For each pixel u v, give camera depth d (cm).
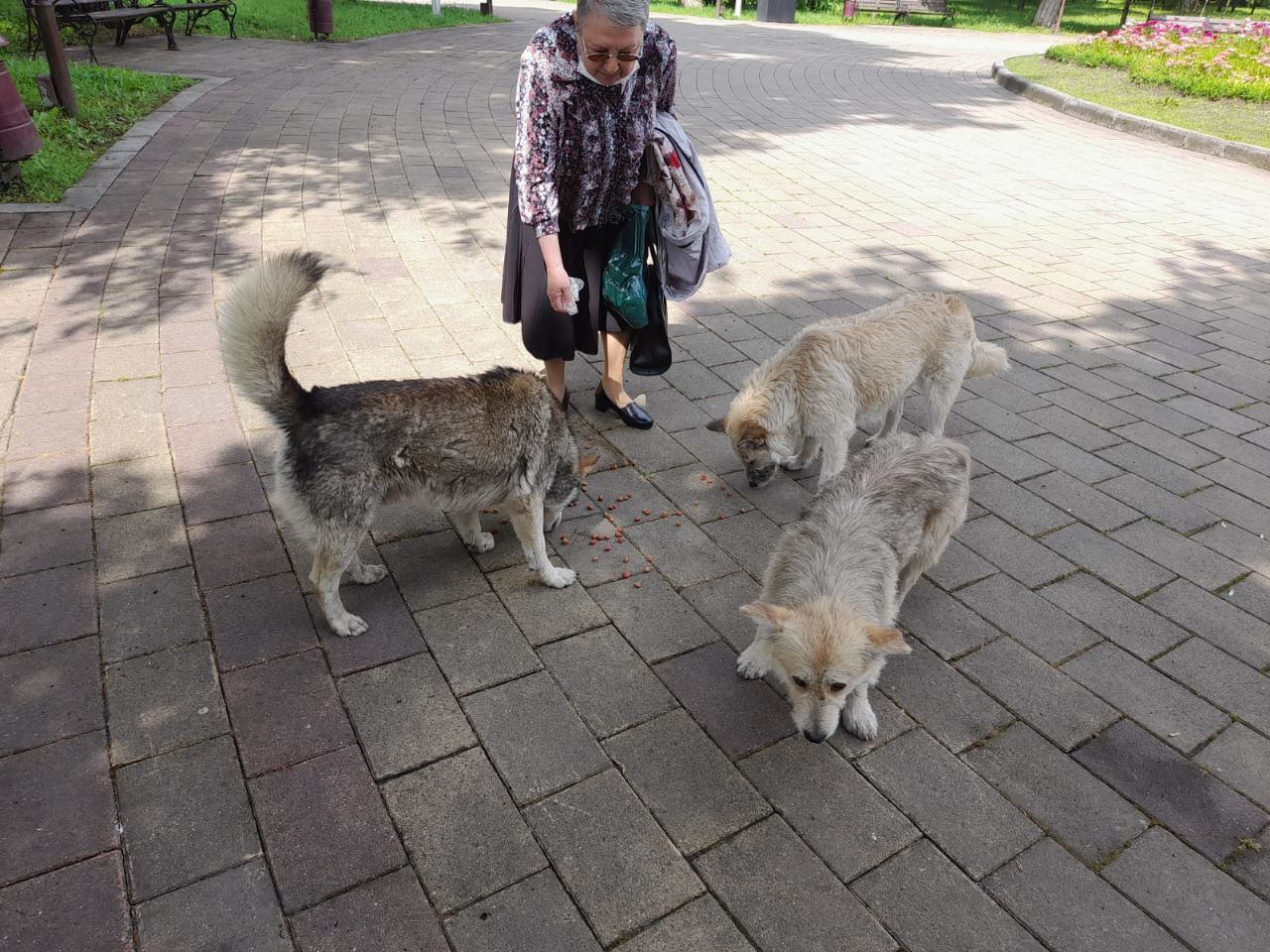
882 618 280
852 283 661
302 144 875
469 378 322
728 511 402
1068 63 1652
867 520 297
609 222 408
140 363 465
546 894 227
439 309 555
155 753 257
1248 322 634
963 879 238
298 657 297
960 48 2022
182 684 282
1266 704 303
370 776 256
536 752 270
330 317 536
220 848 232
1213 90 1320
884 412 427
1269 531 401
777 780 266
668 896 229
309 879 226
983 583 360
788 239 743
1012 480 434
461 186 787
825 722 259
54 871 223
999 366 455
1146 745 285
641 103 369
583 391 498
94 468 381
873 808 258
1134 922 229
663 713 288
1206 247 788
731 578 357
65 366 457
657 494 412
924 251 737
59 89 817
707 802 257
